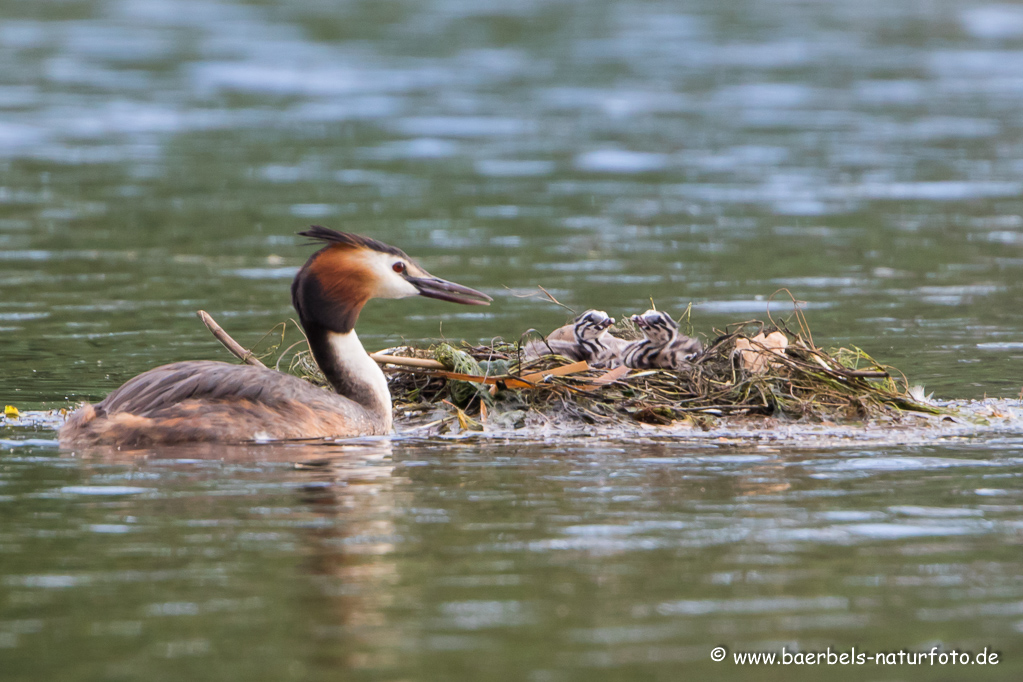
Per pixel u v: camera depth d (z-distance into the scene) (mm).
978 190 30750
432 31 59438
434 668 7238
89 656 7387
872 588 8352
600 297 20172
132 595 8219
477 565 8711
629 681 7098
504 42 56938
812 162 34594
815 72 50219
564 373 13320
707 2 68375
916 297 20141
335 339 12680
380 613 7945
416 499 10141
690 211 28375
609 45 56125
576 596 8203
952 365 15625
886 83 48094
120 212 28062
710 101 44500
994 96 45594
